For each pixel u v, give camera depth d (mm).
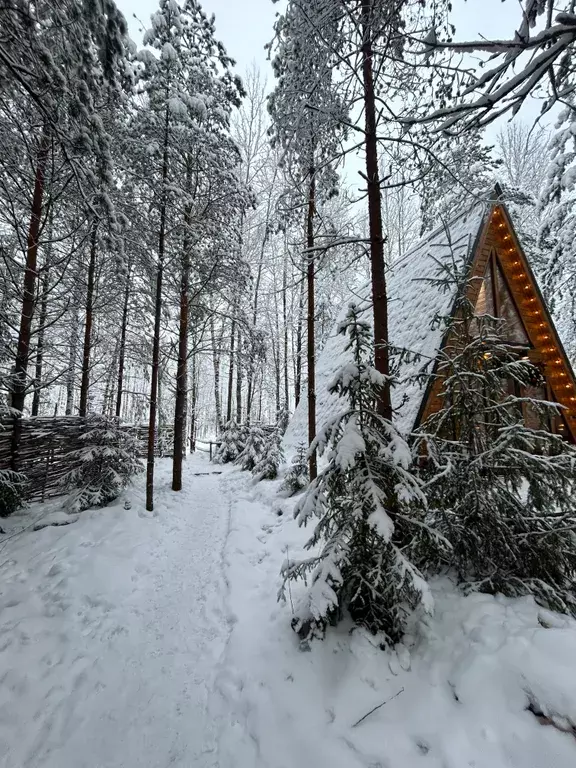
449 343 5895
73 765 2393
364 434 3230
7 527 6227
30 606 4070
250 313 17484
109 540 5836
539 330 8430
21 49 3705
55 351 10523
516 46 2543
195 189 9422
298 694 2770
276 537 6086
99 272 10148
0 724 2621
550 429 8500
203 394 40906
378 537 3127
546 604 3248
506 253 8305
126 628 3869
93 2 3918
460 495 3859
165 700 2941
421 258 9961
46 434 7910
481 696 2365
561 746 1951
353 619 3361
